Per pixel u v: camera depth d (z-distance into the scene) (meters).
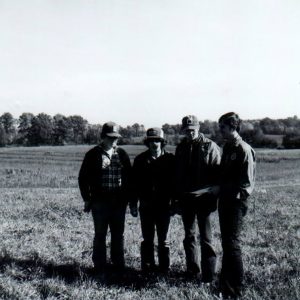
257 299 4.75
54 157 64.06
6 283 5.27
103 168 5.95
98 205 5.98
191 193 5.55
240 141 4.99
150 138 5.83
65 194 17.59
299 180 33.19
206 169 5.52
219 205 5.07
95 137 166.25
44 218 10.66
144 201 5.99
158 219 6.03
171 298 4.90
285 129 152.75
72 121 171.75
